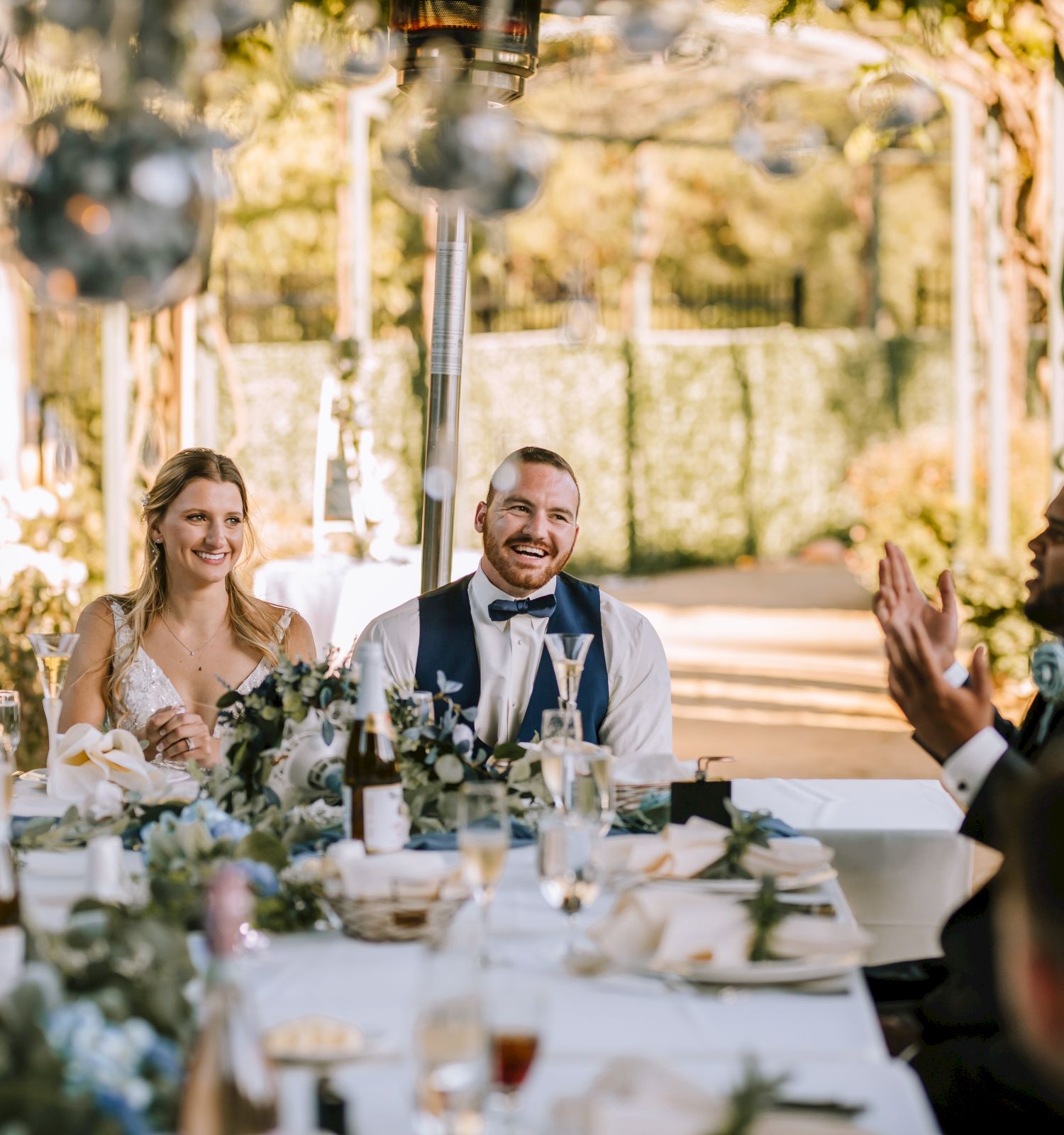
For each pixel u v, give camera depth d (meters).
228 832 2.20
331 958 1.98
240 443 7.72
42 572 5.52
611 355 16.58
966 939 2.35
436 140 2.50
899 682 2.30
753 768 7.22
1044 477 9.48
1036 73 7.02
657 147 19.80
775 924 1.97
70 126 2.00
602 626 3.50
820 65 9.23
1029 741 2.61
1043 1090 2.03
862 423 18.77
